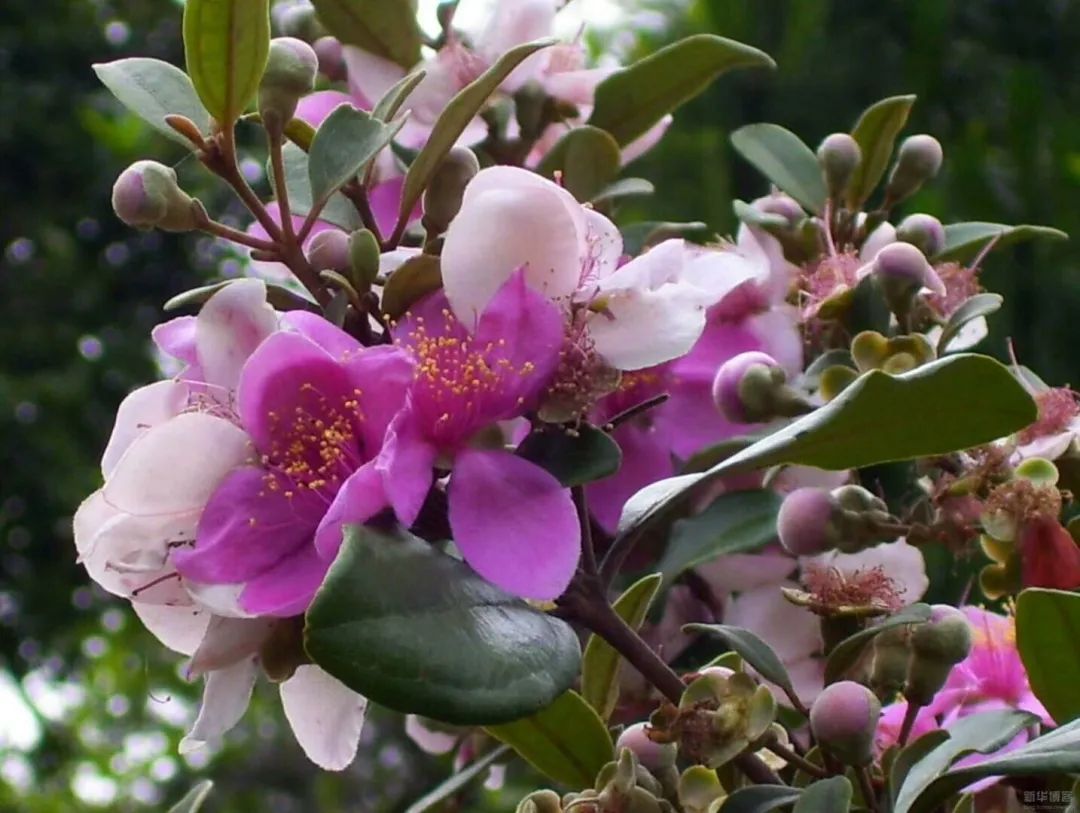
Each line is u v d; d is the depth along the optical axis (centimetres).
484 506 38
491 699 34
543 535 38
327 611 34
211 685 39
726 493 47
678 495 40
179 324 40
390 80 53
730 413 45
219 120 42
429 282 40
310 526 38
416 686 34
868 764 40
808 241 51
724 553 46
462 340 39
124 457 38
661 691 40
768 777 42
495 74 41
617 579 48
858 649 42
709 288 43
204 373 39
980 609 46
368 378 38
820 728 39
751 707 40
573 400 39
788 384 47
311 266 42
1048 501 44
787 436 39
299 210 46
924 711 44
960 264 53
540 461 39
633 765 39
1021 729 41
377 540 35
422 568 35
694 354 48
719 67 54
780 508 45
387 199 49
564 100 54
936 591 53
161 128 43
